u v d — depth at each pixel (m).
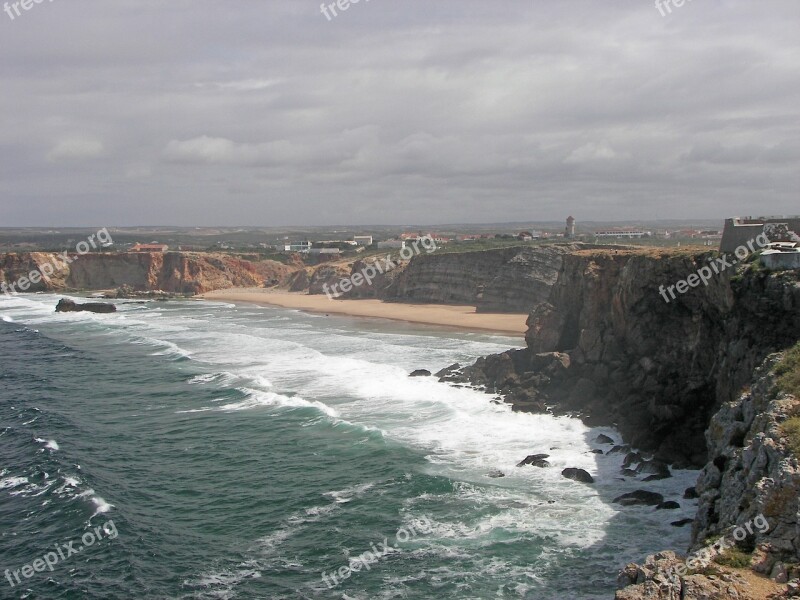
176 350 82.62
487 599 26.66
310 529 33.12
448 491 36.34
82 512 35.56
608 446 42.25
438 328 96.62
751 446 24.55
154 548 31.81
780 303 34.31
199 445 45.69
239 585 28.58
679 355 46.12
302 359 74.38
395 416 50.31
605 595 26.41
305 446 44.47
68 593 28.45
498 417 48.97
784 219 42.66
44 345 89.25
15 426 51.12
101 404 57.25
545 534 31.34
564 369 53.88
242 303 148.88
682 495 34.47
